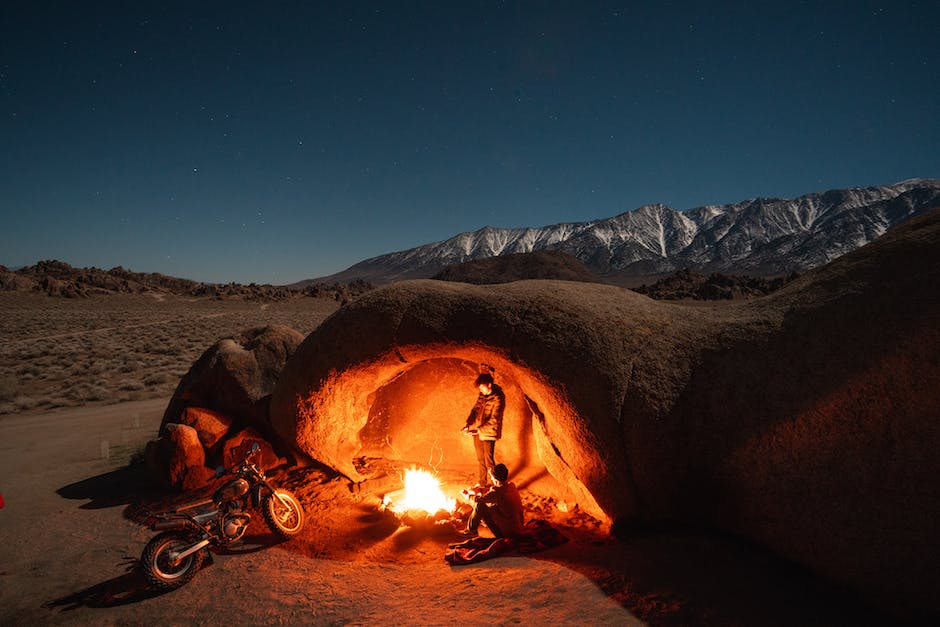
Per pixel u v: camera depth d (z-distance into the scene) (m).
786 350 4.77
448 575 5.11
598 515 6.08
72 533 6.98
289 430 7.68
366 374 6.99
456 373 8.45
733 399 4.85
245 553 5.94
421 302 6.66
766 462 4.52
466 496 6.63
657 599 4.10
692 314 5.97
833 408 4.28
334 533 6.33
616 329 5.77
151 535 6.72
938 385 3.87
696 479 4.96
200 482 8.16
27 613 5.05
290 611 4.73
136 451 11.02
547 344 5.79
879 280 4.57
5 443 13.66
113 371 27.92
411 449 8.81
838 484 4.13
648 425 5.15
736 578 4.25
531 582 4.66
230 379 8.87
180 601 5.05
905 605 3.79
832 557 4.09
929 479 3.78
